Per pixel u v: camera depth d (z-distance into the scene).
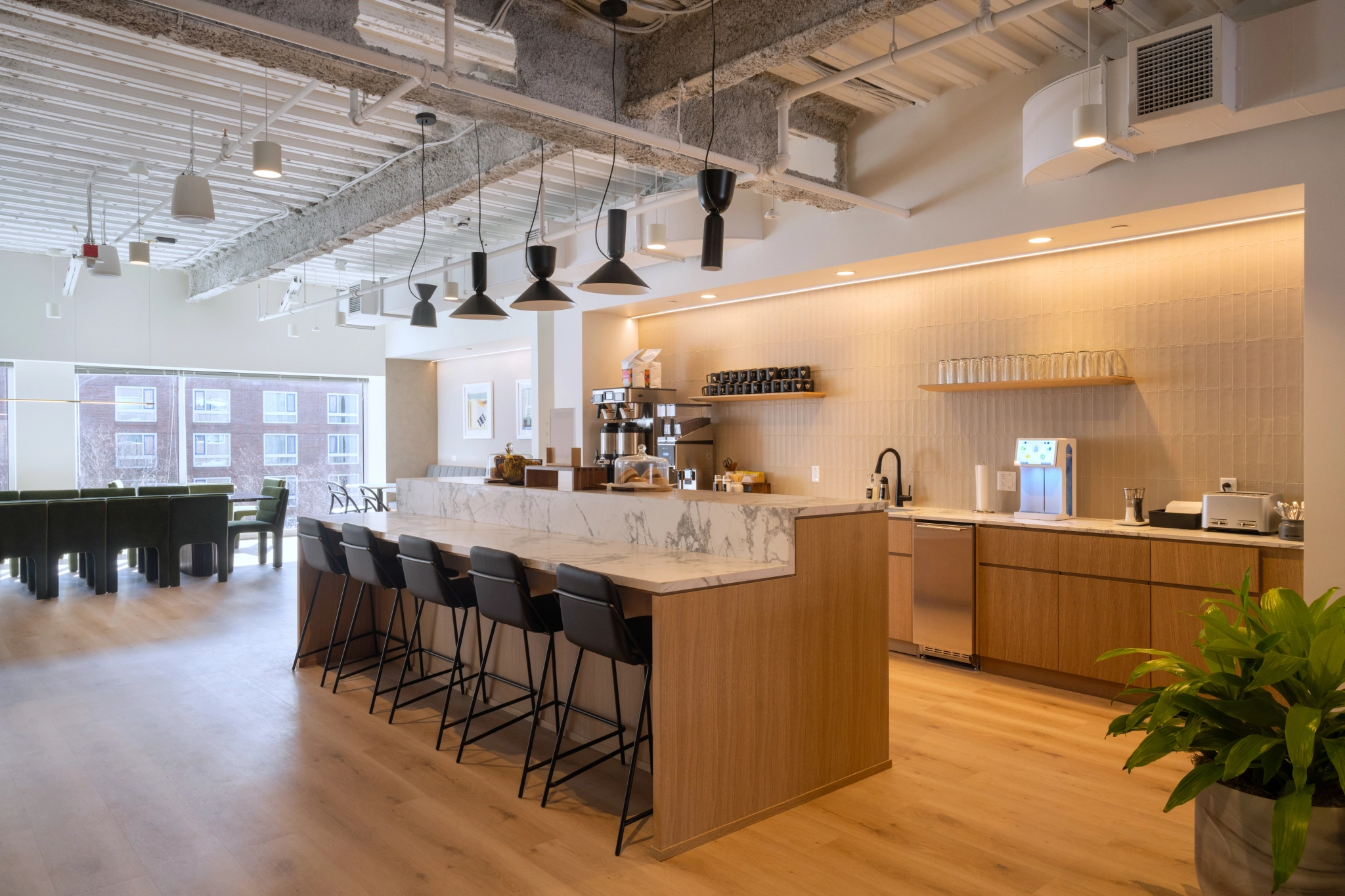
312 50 3.18
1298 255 4.36
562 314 8.07
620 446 7.32
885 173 5.38
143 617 6.53
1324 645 2.14
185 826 3.02
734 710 3.03
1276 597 2.37
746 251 6.35
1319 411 3.65
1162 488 4.86
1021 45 4.43
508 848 2.88
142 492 8.72
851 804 3.25
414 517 5.44
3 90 4.74
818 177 5.61
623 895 2.58
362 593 4.68
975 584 5.07
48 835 2.96
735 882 2.66
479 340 10.65
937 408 5.95
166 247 8.77
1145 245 4.92
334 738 3.93
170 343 10.52
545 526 4.52
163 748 3.78
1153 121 3.64
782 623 3.20
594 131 3.92
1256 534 4.11
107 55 4.27
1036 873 2.72
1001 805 3.24
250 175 6.18
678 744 2.86
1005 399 5.57
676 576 2.96
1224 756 2.18
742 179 4.66
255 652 5.49
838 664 3.41
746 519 3.39
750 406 7.31
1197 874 2.33
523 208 7.26
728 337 7.43
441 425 12.78
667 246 6.07
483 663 3.71
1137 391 4.95
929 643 5.31
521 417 11.17
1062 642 4.68
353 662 5.30
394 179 5.86
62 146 5.67
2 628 6.14
